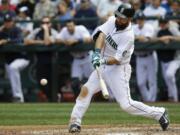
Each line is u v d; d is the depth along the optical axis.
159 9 50.22
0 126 28.83
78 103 24.77
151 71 49.03
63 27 51.09
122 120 32.31
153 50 48.62
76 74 49.78
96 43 24.45
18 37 50.53
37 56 50.50
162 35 48.62
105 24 24.69
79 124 24.81
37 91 50.88
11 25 50.34
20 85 50.38
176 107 41.69
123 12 23.78
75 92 49.75
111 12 49.03
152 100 49.28
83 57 49.53
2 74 51.25
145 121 31.56
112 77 24.66
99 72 23.91
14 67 49.78
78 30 49.34
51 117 34.50
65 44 49.62
